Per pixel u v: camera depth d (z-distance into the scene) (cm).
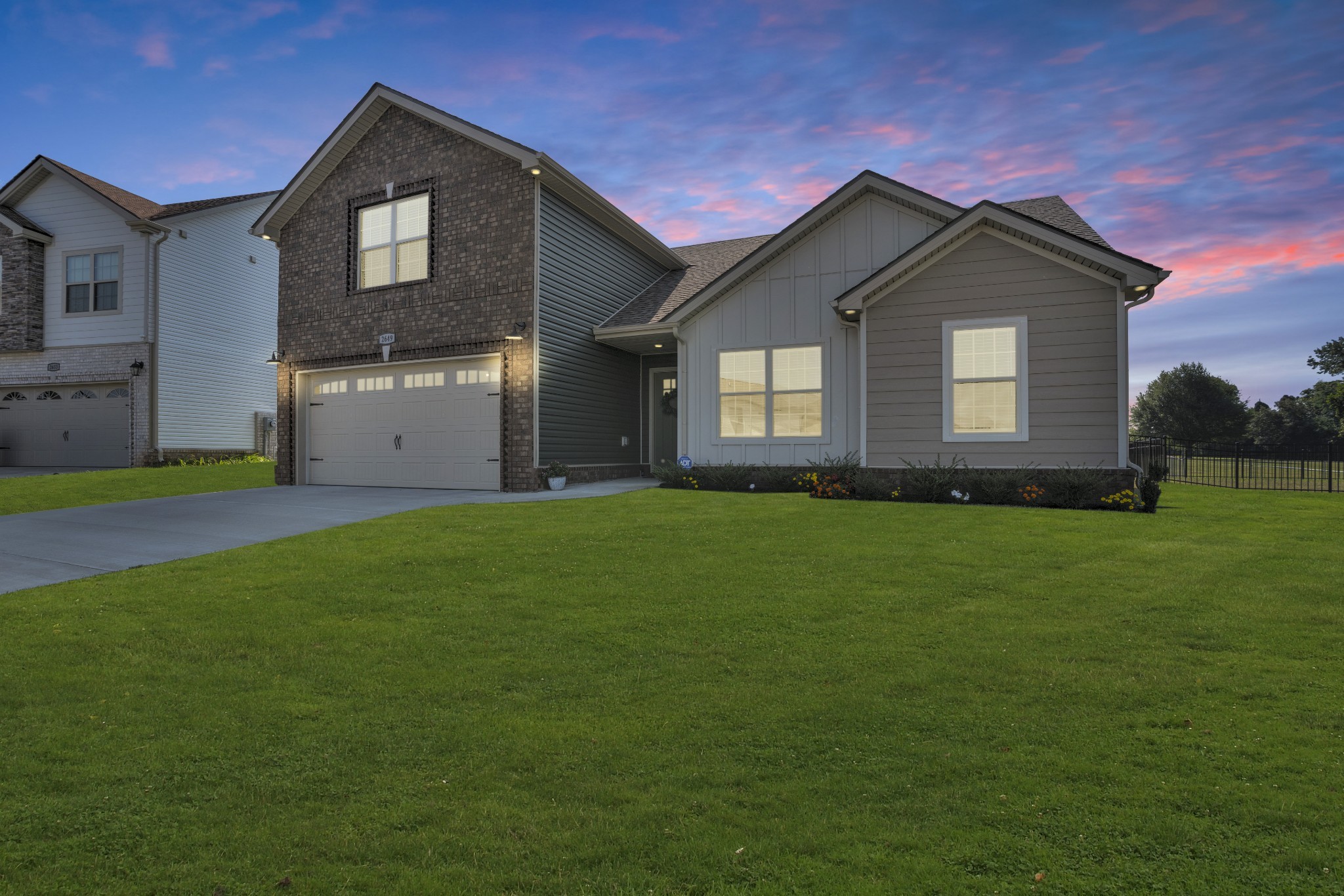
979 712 378
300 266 1739
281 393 1745
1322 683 411
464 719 378
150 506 1190
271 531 938
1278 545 793
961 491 1165
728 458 1466
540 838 266
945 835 264
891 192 1346
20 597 617
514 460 1457
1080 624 522
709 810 285
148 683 431
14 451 2220
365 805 292
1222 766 314
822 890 232
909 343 1233
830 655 469
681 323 1505
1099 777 306
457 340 1523
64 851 259
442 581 659
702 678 434
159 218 2130
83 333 2150
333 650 486
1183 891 229
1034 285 1165
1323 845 253
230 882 240
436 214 1564
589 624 534
